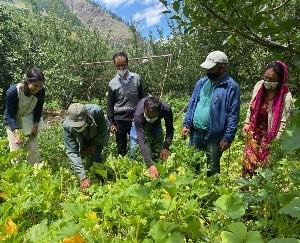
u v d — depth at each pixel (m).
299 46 1.84
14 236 2.58
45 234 2.80
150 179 4.43
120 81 6.05
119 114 6.12
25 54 16.77
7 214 3.47
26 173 4.50
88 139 5.04
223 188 3.43
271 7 1.85
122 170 4.89
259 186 3.29
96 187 4.17
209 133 4.62
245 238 1.66
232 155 6.66
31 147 5.53
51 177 4.36
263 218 3.19
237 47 11.77
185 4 1.82
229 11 1.74
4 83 15.26
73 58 18.45
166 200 3.13
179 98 19.42
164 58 20.84
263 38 1.81
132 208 3.24
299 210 1.32
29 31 18.86
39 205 3.71
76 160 4.70
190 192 3.67
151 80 20.80
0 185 4.10
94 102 16.09
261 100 4.41
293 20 1.73
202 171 4.42
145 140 4.74
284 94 4.23
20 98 5.13
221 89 4.54
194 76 20.05
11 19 16.38
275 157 4.14
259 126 4.45
